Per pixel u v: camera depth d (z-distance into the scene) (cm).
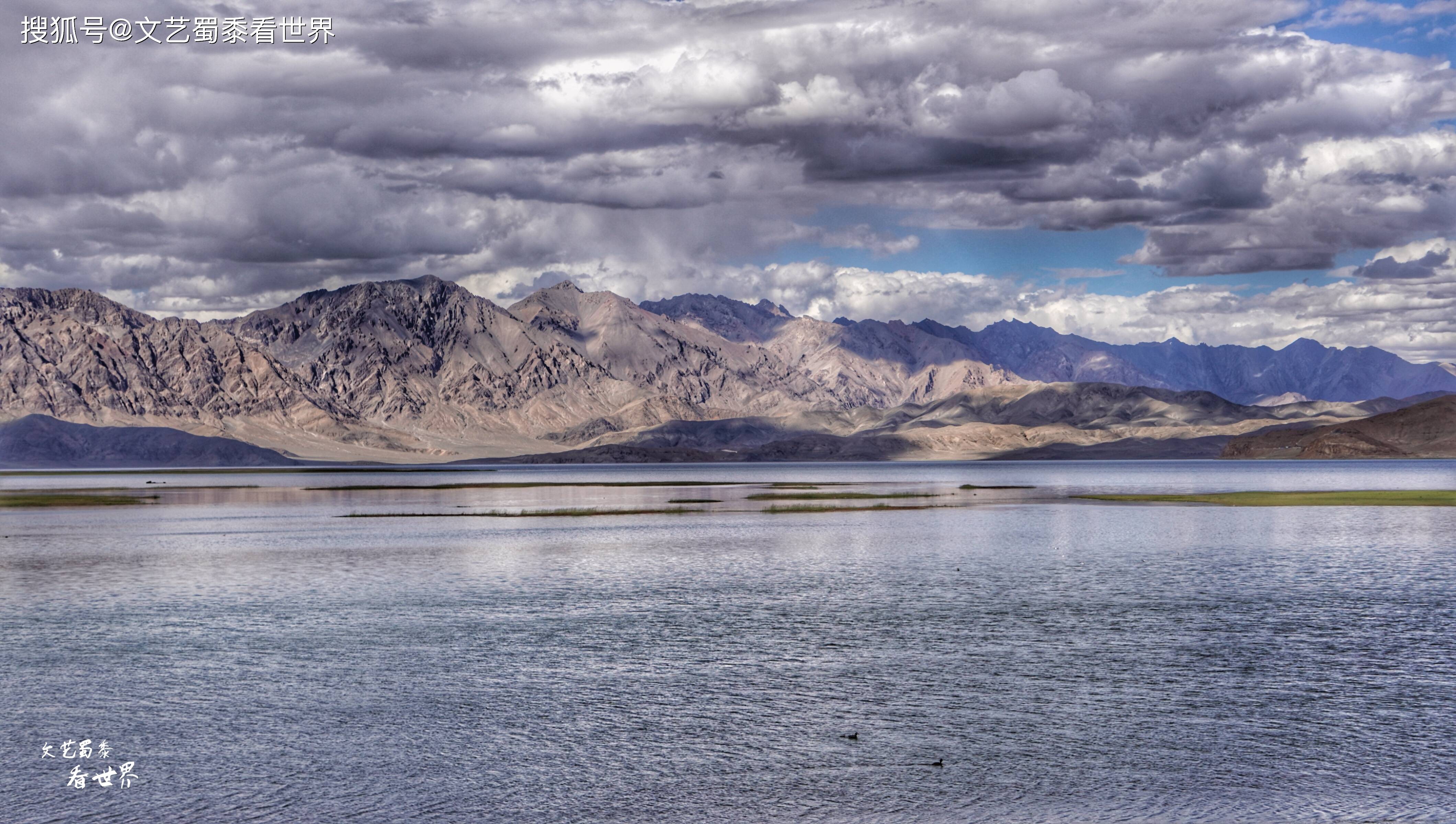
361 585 6041
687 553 7706
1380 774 2648
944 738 2958
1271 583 5891
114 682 3634
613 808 2458
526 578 6303
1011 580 6103
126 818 2417
